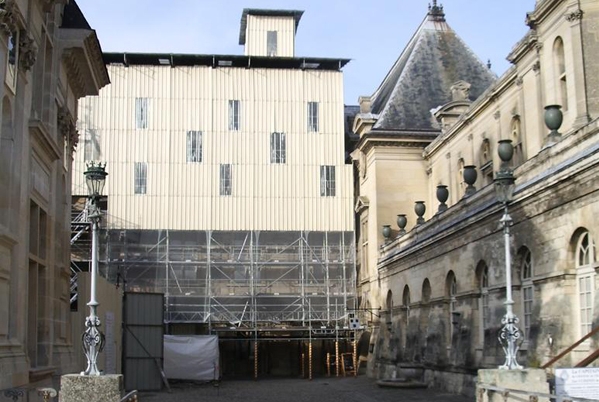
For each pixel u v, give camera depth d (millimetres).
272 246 48656
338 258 49062
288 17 55844
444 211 33469
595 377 13953
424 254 35375
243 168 49406
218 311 47188
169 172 48688
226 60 50125
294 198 49438
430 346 33312
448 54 51969
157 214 48094
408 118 48188
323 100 50781
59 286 24875
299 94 50656
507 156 25953
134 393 14078
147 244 47625
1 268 17375
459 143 42438
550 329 21438
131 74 49438
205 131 49469
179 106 49531
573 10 26594
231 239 48500
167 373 39719
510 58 33531
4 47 17234
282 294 48125
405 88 49750
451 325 31703
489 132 38094
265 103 50312
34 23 20953
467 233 29109
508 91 35188
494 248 26281
